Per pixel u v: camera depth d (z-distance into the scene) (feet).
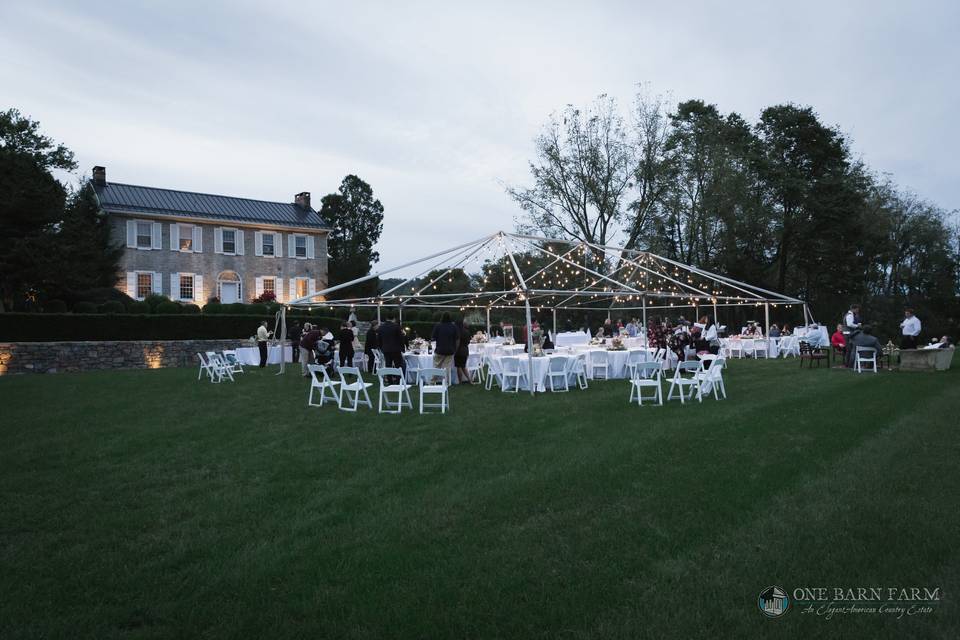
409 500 16.17
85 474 19.42
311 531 13.99
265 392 40.88
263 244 106.83
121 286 92.32
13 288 71.82
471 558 12.22
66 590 11.25
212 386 44.78
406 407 33.24
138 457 21.71
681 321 59.26
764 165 95.71
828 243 101.50
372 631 9.50
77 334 65.72
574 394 37.45
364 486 17.62
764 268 102.01
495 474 18.56
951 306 124.26
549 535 13.39
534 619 9.76
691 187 94.68
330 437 24.90
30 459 21.44
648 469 18.45
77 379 50.90
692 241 97.71
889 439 21.30
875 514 13.88
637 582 10.99
